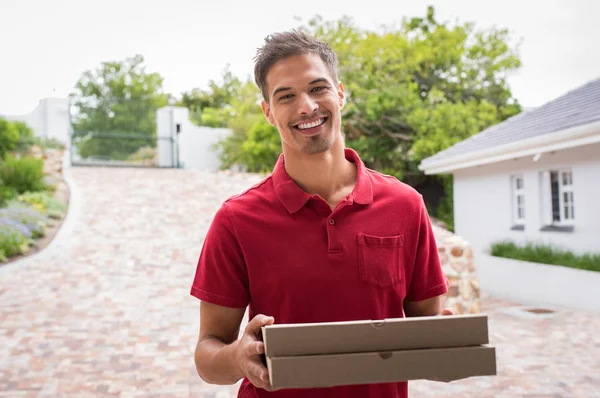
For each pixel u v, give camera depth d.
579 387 5.11
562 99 11.50
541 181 9.93
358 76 18.17
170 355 6.00
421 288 1.75
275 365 1.20
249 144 19.27
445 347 1.27
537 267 9.25
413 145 16.62
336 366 1.22
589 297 8.21
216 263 1.64
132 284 8.78
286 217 1.60
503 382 5.27
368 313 1.58
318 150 1.60
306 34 1.65
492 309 8.89
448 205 16.67
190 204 14.15
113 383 5.20
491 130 12.91
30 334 6.58
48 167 16.03
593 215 8.60
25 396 4.85
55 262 9.77
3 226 10.38
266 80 1.64
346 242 1.58
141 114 20.03
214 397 4.89
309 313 1.56
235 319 1.68
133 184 15.91
